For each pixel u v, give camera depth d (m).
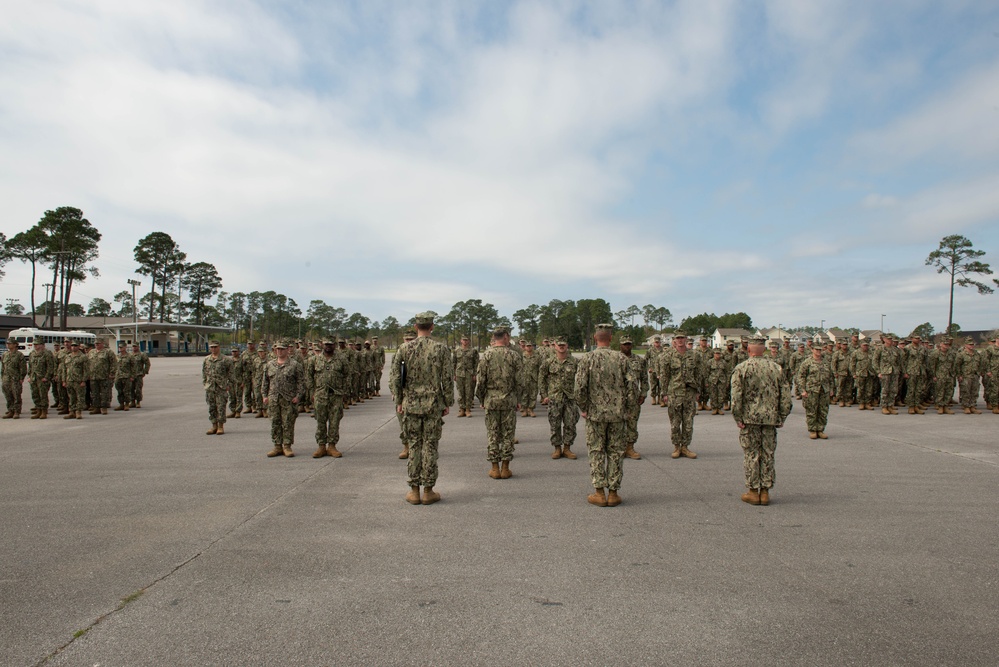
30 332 48.06
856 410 15.98
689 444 9.86
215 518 5.77
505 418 7.64
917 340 16.30
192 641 3.36
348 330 114.25
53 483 7.29
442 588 4.07
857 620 3.60
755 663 3.11
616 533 5.27
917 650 3.24
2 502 6.38
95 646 3.31
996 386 14.85
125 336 65.81
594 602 3.85
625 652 3.22
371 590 4.04
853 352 16.42
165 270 84.88
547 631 3.46
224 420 11.83
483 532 5.31
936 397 15.23
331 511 6.02
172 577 4.28
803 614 3.68
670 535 5.22
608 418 6.17
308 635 3.42
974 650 3.24
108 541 5.09
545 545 4.96
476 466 8.49
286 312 112.38
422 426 6.32
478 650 3.24
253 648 3.28
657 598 3.91
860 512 5.95
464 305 80.06
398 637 3.39
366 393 20.44
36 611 3.74
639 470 8.12
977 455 9.14
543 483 7.36
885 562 4.56
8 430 12.39
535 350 15.34
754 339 6.30
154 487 7.08
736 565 4.50
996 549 4.86
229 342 110.38
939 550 4.83
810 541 5.06
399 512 5.99
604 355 6.29
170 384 26.52
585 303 81.81
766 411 6.14
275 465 8.48
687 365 9.01
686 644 3.31
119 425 13.19
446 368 6.46
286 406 9.11
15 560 4.63
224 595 3.97
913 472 7.88
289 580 4.22
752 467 6.28
